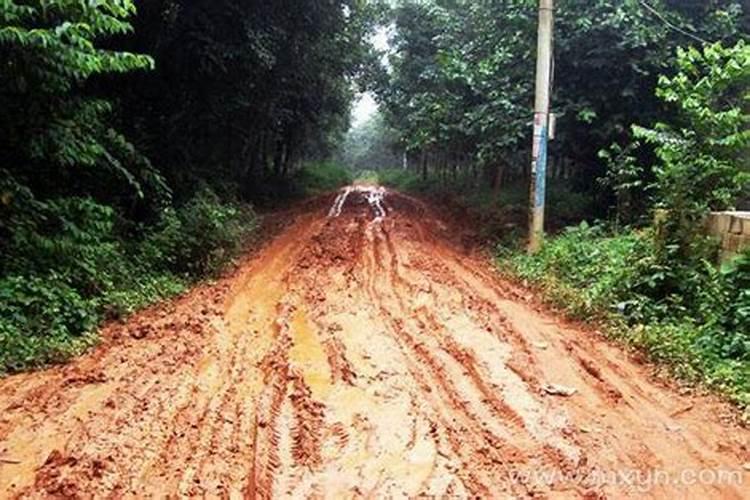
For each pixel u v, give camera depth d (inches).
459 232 748.0
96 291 363.6
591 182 663.8
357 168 3447.3
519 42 624.4
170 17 579.5
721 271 320.2
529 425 225.9
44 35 296.7
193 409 236.1
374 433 218.8
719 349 286.8
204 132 783.7
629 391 259.6
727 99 429.4
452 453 205.9
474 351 302.5
